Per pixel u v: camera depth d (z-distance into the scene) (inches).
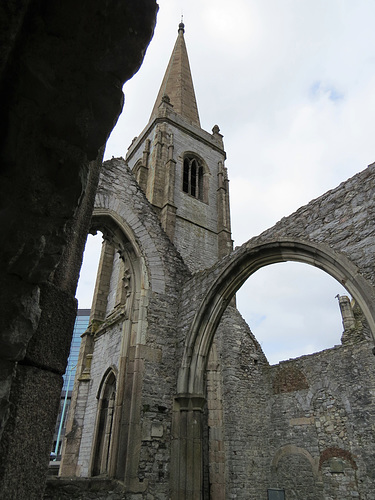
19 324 75.0
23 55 68.8
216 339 667.4
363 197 271.3
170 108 1163.3
